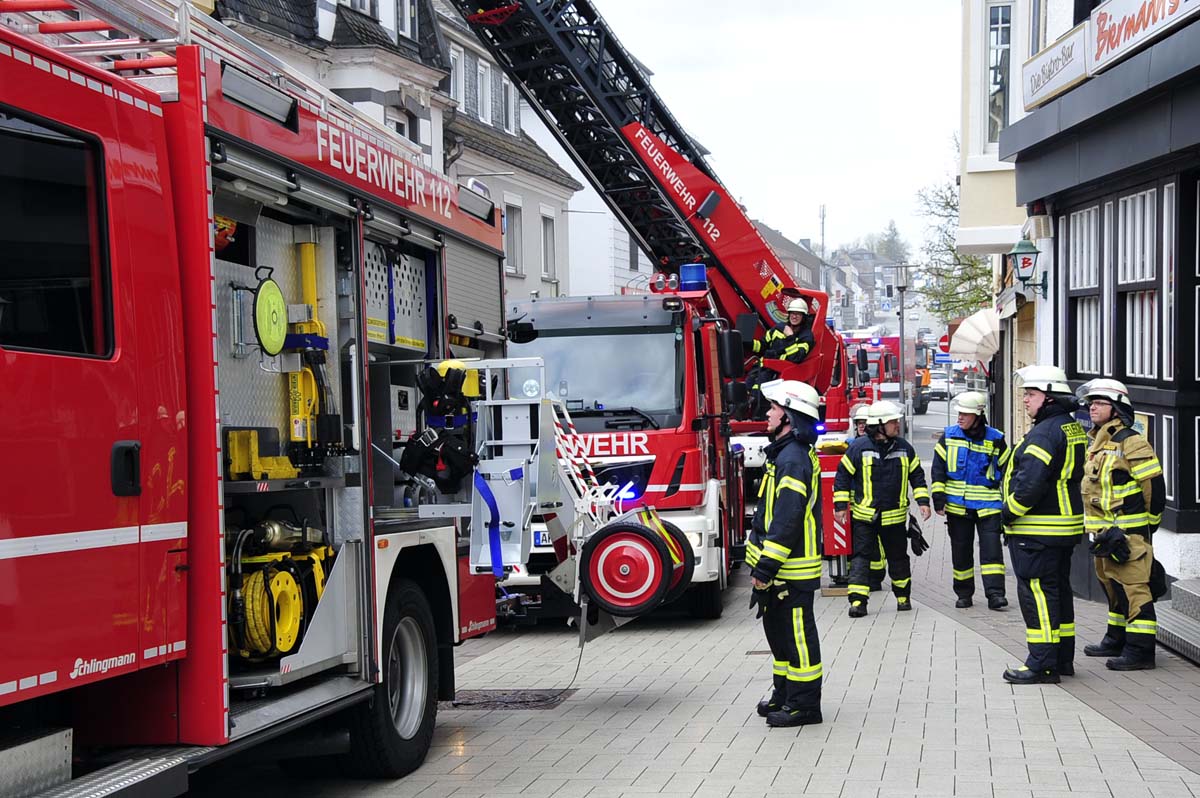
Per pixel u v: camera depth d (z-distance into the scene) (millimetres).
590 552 9203
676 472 12344
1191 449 11852
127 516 4922
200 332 5410
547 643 12117
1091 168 13352
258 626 5930
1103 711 8234
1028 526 9141
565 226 40656
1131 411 9844
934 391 73562
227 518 6141
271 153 6004
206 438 5383
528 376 12562
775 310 15344
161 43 5520
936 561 17734
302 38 24031
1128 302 13367
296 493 6586
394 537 7191
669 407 12430
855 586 12648
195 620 5344
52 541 4500
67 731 4703
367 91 25359
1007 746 7375
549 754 7680
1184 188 11836
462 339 9109
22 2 5234
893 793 6480
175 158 5438
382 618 6957
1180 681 9227
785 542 7938
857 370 34812
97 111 4949
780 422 8133
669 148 14781
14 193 4512
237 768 7691
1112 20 12320
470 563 8445
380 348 7621
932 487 13109
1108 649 10164
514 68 14453
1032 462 9016
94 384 4770
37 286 4578
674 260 15688
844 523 13719
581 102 14664
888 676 9578
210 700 5320
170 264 5316
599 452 12359
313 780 7309
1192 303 11859
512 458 8758
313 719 6184
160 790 4930
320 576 6477
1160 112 11578
